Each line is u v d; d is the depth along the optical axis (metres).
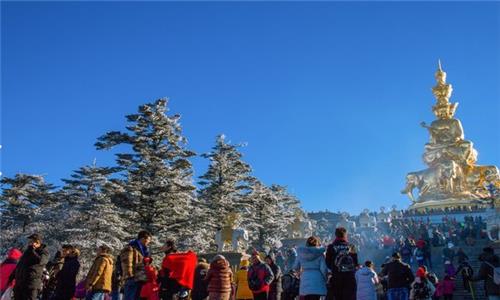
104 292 12.98
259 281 13.96
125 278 12.20
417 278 18.30
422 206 62.34
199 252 37.38
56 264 14.50
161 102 37.94
